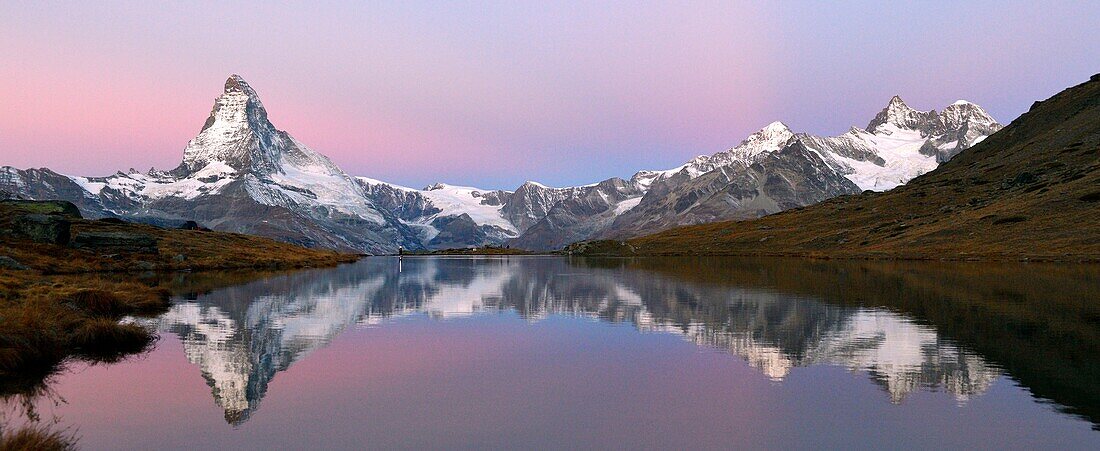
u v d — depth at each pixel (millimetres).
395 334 30844
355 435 15438
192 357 24922
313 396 19062
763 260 129125
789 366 22812
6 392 19516
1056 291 46688
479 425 16188
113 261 79875
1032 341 26578
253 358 24719
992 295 44688
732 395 18922
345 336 30203
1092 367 21766
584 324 34000
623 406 17859
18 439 14344
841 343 27047
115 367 23031
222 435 15445
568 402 18297
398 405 18047
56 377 21422
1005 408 17141
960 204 168000
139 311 38906
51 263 68000
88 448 14586
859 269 83312
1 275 47562
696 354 25281
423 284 65375
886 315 35375
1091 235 102688
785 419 16516
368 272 92812
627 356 24984
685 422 16359
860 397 18531
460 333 31047
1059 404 17438
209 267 89875
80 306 35656
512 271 96125
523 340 28891
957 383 19906
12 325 24000
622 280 69125
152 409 17719
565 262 139250
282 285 61375
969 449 14117
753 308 40094
